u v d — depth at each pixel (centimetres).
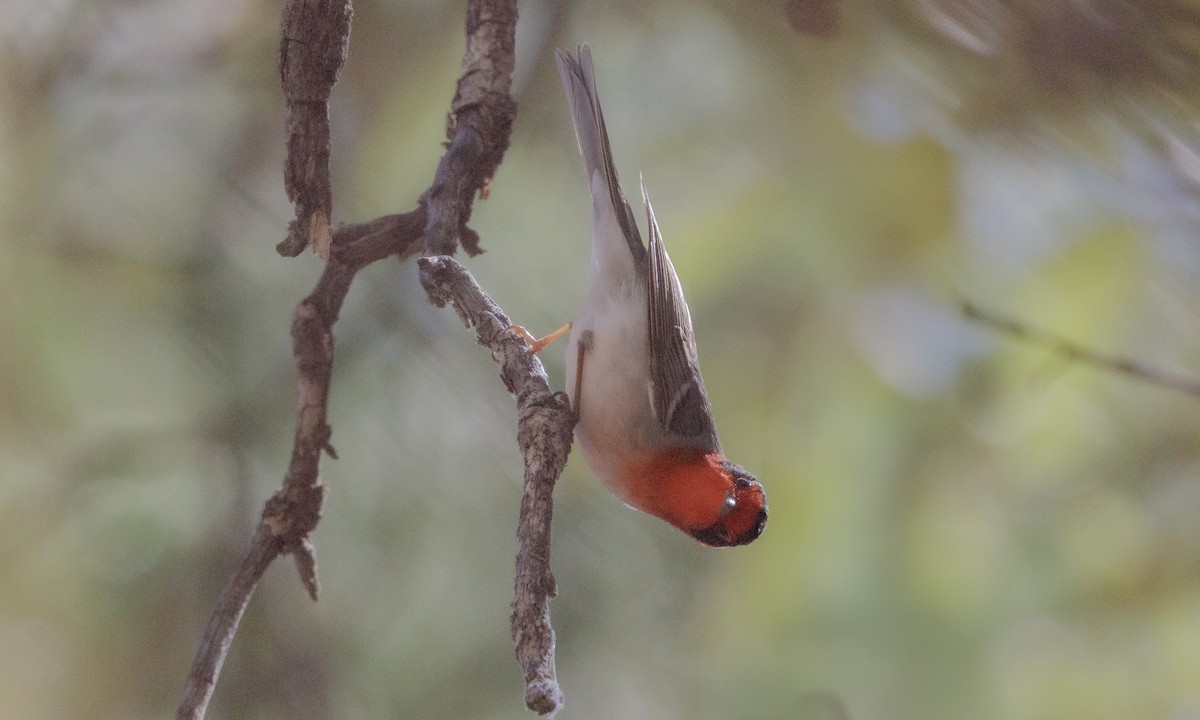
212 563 973
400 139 1041
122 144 1027
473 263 1048
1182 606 1145
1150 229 951
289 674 954
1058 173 839
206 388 998
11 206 993
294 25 588
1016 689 1116
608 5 1011
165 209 1027
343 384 1015
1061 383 1072
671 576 1064
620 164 1078
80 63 997
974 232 990
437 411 1025
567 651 1023
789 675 1055
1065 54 693
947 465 1083
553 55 1035
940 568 1094
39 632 998
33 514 996
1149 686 1145
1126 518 1148
